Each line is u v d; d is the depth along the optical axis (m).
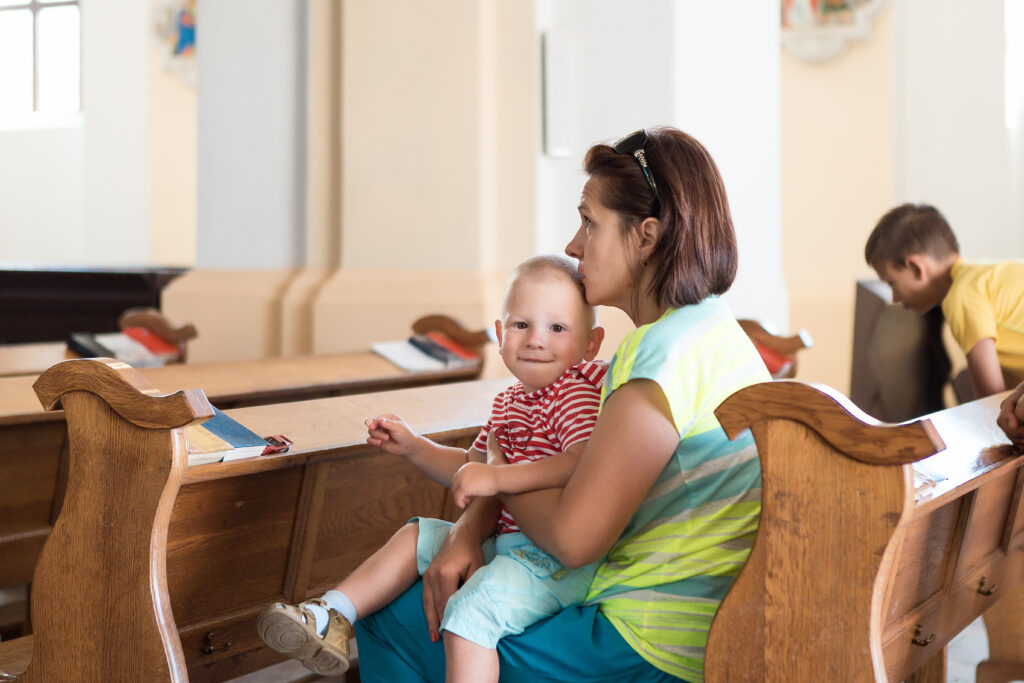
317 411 2.69
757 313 5.90
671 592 1.85
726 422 1.73
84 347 4.57
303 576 2.45
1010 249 8.61
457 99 5.54
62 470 3.12
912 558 1.95
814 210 8.34
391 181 5.71
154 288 8.08
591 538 1.76
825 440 1.66
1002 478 2.31
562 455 1.94
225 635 2.26
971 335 3.69
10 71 14.74
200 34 6.44
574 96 5.50
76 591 1.99
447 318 4.61
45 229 14.57
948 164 8.73
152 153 13.38
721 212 1.88
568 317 2.05
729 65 5.71
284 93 6.19
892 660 1.96
